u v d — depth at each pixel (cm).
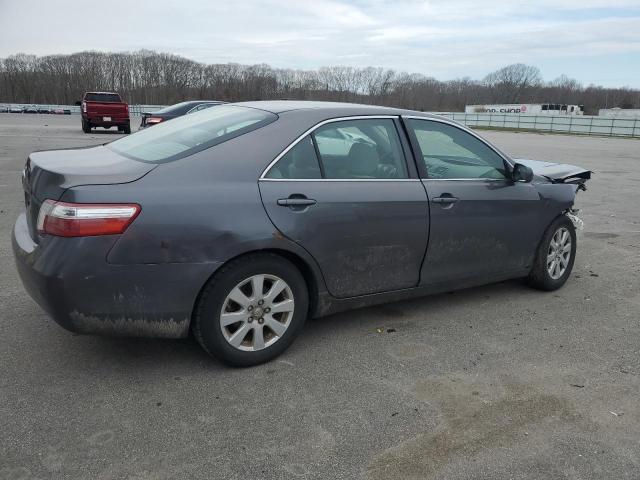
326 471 252
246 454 261
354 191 358
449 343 388
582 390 332
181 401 301
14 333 371
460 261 423
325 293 362
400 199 377
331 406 303
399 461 261
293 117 355
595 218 857
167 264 298
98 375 324
